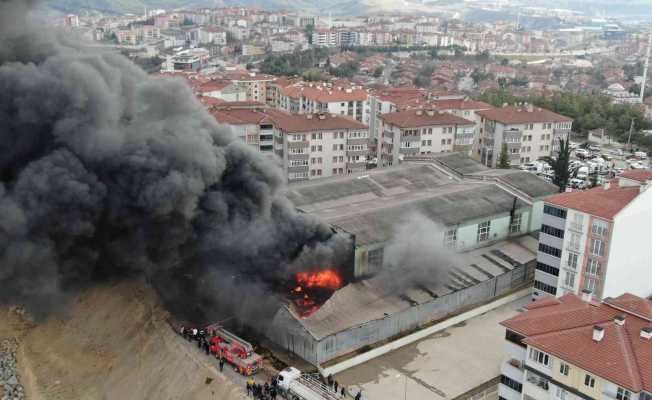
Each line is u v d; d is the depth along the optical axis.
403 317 58.53
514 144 120.44
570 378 40.59
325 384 50.78
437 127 112.12
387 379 52.75
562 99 164.62
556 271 63.47
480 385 52.41
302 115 108.25
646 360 38.78
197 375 49.56
